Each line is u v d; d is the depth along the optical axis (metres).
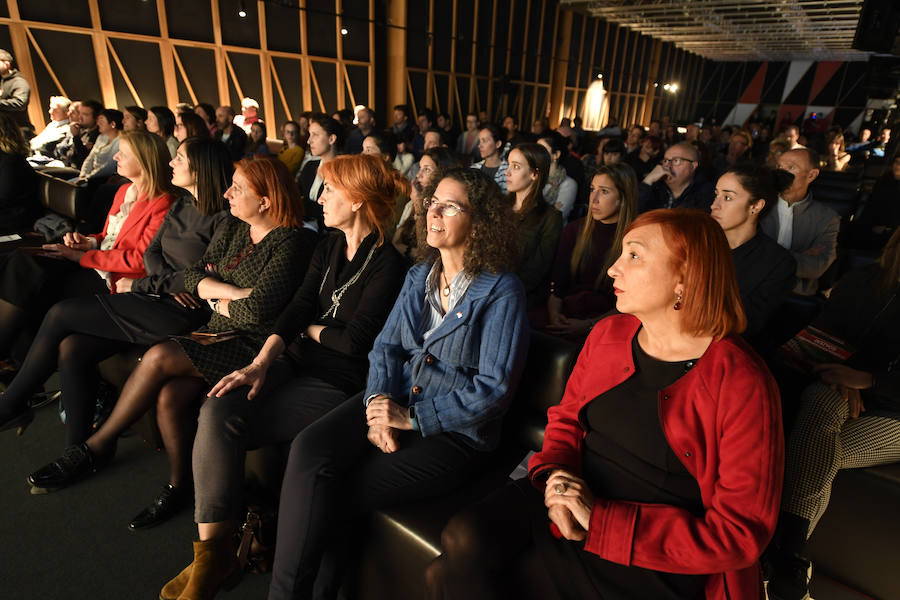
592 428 1.19
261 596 1.61
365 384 1.83
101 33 8.58
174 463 1.88
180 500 1.91
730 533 0.93
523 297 1.51
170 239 2.38
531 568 1.13
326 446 1.40
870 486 1.56
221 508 1.52
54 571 1.65
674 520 0.99
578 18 16.39
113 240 2.78
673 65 22.14
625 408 1.11
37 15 7.99
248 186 1.95
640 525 1.00
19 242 2.99
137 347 2.25
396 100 12.39
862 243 3.98
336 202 1.77
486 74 14.11
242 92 10.34
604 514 1.02
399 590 1.41
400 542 1.36
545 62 15.88
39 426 2.38
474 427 1.48
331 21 10.98
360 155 1.78
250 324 1.94
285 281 1.95
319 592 1.45
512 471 1.59
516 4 14.12
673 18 16.06
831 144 6.32
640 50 19.83
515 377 1.46
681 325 1.02
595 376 1.17
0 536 1.77
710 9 14.17
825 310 1.84
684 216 1.01
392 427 1.44
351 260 1.84
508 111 15.16
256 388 1.64
